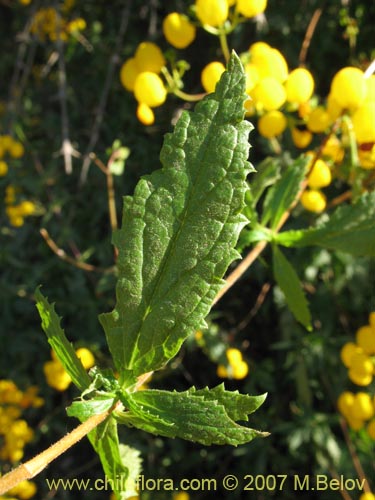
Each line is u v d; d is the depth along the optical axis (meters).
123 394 0.10
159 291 0.10
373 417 0.24
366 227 0.15
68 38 0.52
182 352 0.38
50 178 0.47
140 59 0.19
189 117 0.09
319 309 0.40
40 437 0.47
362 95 0.16
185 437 0.09
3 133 0.52
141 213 0.10
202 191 0.09
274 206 0.17
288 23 0.40
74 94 0.53
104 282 0.36
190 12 0.19
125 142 0.48
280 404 0.43
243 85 0.09
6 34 0.62
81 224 0.48
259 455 0.42
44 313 0.11
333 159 0.21
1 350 0.48
